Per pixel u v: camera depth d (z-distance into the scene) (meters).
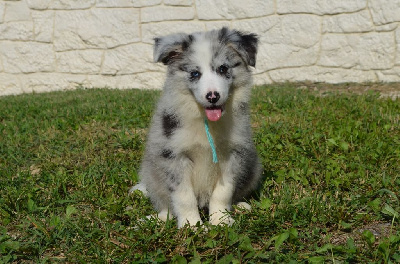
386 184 1.45
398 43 2.88
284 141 1.78
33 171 1.70
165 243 1.25
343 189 1.47
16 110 2.46
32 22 3.18
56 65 3.23
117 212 1.38
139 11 3.08
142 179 1.50
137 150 1.81
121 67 3.17
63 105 2.51
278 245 1.21
